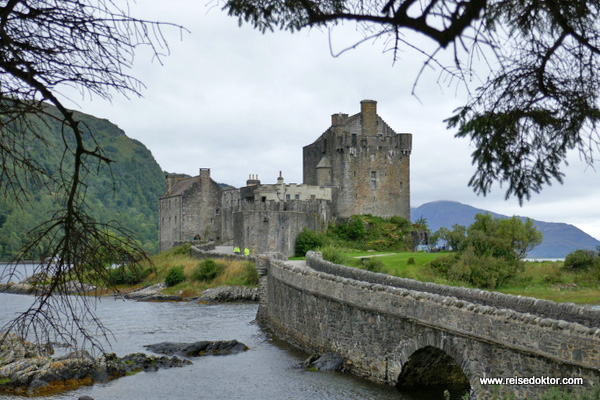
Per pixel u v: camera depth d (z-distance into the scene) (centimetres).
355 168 12294
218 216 13775
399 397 2747
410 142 12606
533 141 1210
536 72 1159
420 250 10350
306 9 1037
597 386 1458
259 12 1127
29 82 916
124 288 8612
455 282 6644
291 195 11656
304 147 13312
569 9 1081
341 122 12400
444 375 2930
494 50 864
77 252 1048
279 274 4806
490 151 1214
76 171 1009
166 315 6197
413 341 2678
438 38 869
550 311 2258
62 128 980
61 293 1075
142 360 3741
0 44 905
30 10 933
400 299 2762
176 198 14050
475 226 8044
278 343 4472
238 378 3372
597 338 1667
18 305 7038
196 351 4112
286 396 2931
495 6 1119
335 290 3475
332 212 12038
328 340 3641
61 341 4275
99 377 3375
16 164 1001
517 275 6850
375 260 7069
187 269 8956
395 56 908
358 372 3212
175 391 3148
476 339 2198
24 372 3266
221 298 7675
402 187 12575
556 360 1811
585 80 1156
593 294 5706
